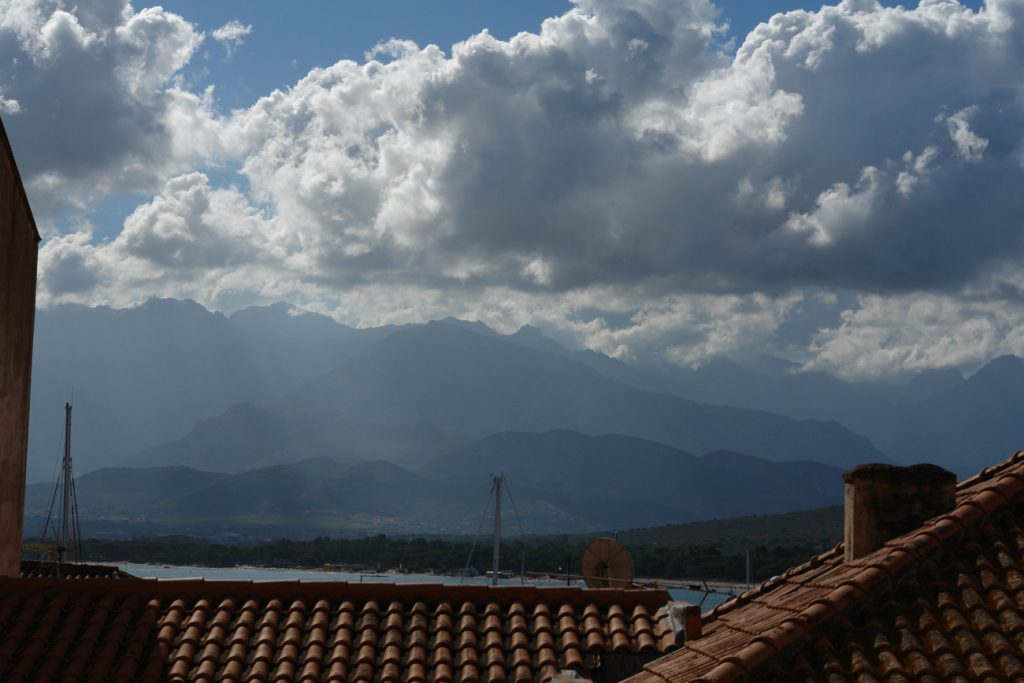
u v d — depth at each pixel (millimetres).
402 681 19078
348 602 20953
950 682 11312
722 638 14820
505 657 19703
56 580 21125
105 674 18766
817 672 11906
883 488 16125
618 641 19719
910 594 12695
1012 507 13797
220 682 18828
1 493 24922
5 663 18891
